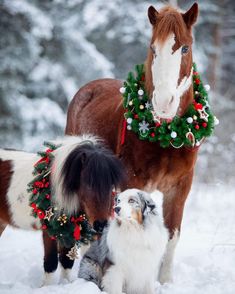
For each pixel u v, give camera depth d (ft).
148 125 19.54
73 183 17.24
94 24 61.57
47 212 17.69
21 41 54.95
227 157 54.24
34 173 18.71
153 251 17.67
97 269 18.76
